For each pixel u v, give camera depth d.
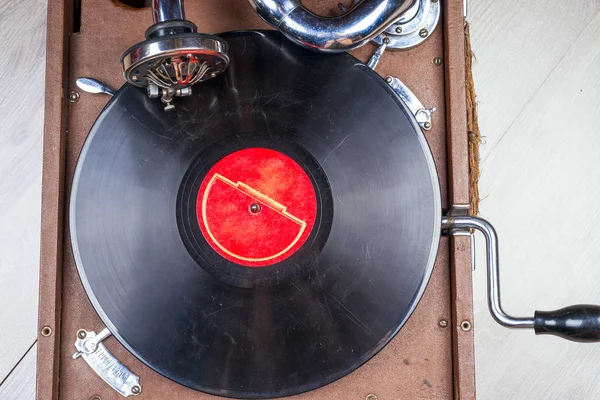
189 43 0.57
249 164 0.64
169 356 0.63
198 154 0.63
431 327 0.66
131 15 0.69
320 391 0.66
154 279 0.63
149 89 0.61
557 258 0.81
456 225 0.65
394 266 0.63
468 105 0.69
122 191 0.63
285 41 0.64
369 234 0.63
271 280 0.63
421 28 0.68
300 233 0.63
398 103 0.64
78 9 0.70
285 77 0.64
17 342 0.79
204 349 0.63
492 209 0.82
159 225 0.63
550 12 0.83
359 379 0.66
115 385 0.66
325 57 0.64
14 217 0.80
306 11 0.62
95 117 0.68
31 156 0.81
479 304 0.81
